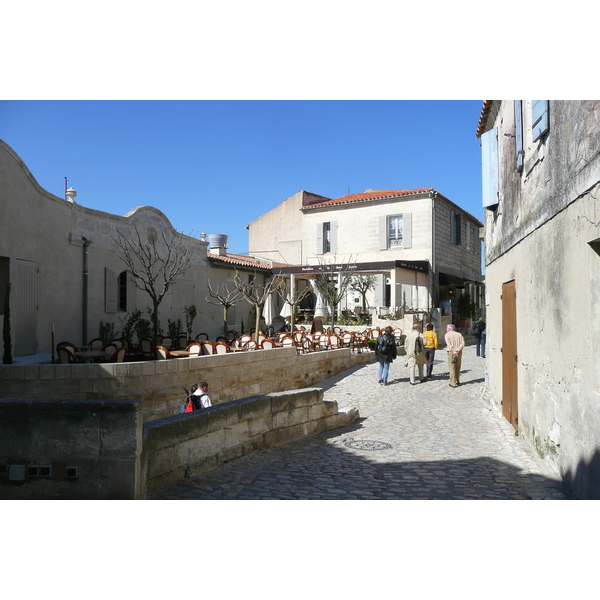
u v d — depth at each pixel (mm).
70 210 14578
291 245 30641
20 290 12492
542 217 6133
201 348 13094
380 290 26953
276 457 6438
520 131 7348
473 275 32719
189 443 5305
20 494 3992
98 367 9289
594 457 4480
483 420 9117
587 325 4652
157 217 18812
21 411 4027
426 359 14250
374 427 8602
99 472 3982
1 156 11742
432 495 5051
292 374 13375
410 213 26312
